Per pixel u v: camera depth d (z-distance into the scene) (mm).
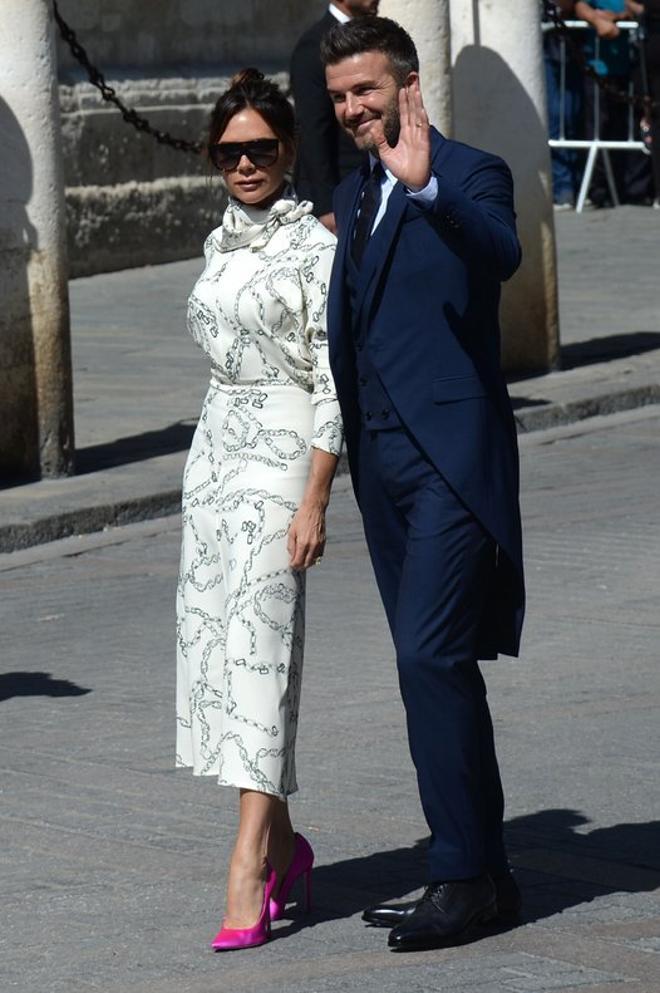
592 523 29250
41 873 16297
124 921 15188
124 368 41000
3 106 30438
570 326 44781
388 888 15797
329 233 15086
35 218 30797
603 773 18578
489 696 21266
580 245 57438
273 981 13938
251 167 14891
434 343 14336
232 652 14828
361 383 14625
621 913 15141
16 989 13883
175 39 57344
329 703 21156
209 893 15758
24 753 19656
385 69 13812
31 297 30984
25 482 31156
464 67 38281
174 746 19828
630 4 61781
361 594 26016
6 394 31109
